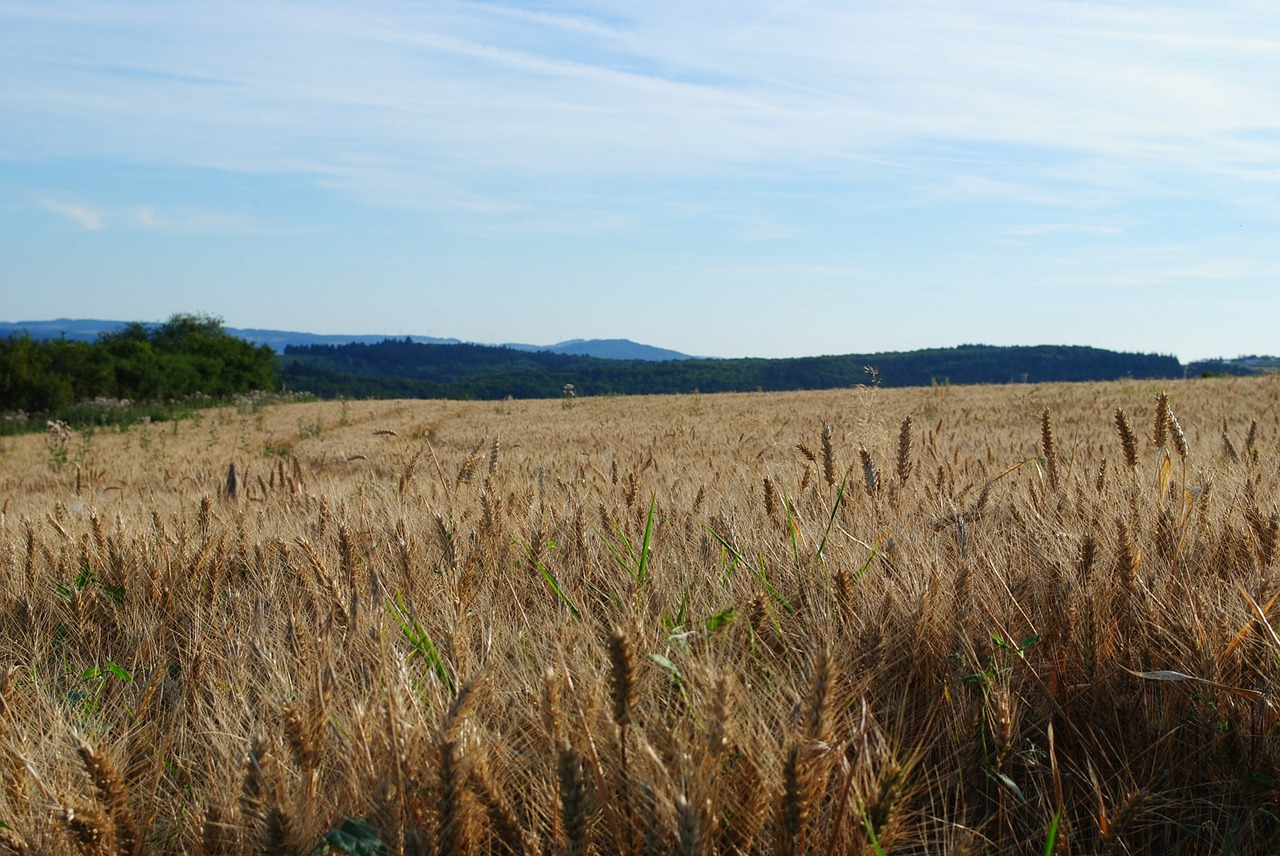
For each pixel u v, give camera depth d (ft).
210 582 14.03
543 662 9.52
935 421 77.71
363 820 6.66
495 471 22.72
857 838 6.61
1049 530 13.43
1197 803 8.09
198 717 9.52
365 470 46.83
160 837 7.91
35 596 14.46
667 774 6.44
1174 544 11.74
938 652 9.74
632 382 467.93
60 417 180.65
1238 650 8.93
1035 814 7.95
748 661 9.47
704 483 21.98
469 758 6.59
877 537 13.97
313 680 8.85
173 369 304.30
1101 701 9.16
